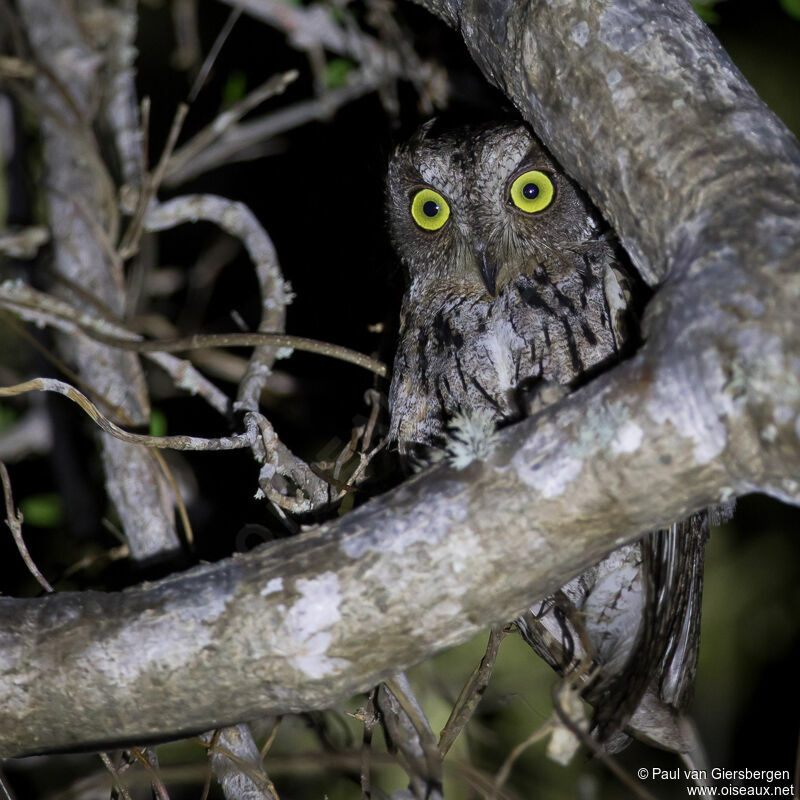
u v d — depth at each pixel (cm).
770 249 151
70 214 170
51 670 153
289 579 152
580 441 152
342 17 173
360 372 173
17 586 175
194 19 175
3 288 163
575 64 154
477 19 157
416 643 153
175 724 154
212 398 167
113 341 162
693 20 154
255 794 160
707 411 151
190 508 174
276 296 166
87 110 171
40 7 172
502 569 152
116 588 168
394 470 165
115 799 161
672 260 153
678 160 153
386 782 175
